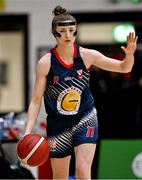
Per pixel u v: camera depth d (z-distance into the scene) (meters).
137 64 14.16
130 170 11.72
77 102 8.09
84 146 8.09
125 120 13.55
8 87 17.95
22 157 7.89
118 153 11.69
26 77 17.33
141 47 14.27
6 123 11.45
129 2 16.73
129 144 11.72
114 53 14.75
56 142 8.35
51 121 8.32
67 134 8.28
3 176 10.72
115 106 13.72
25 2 16.89
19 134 11.28
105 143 11.68
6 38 17.44
